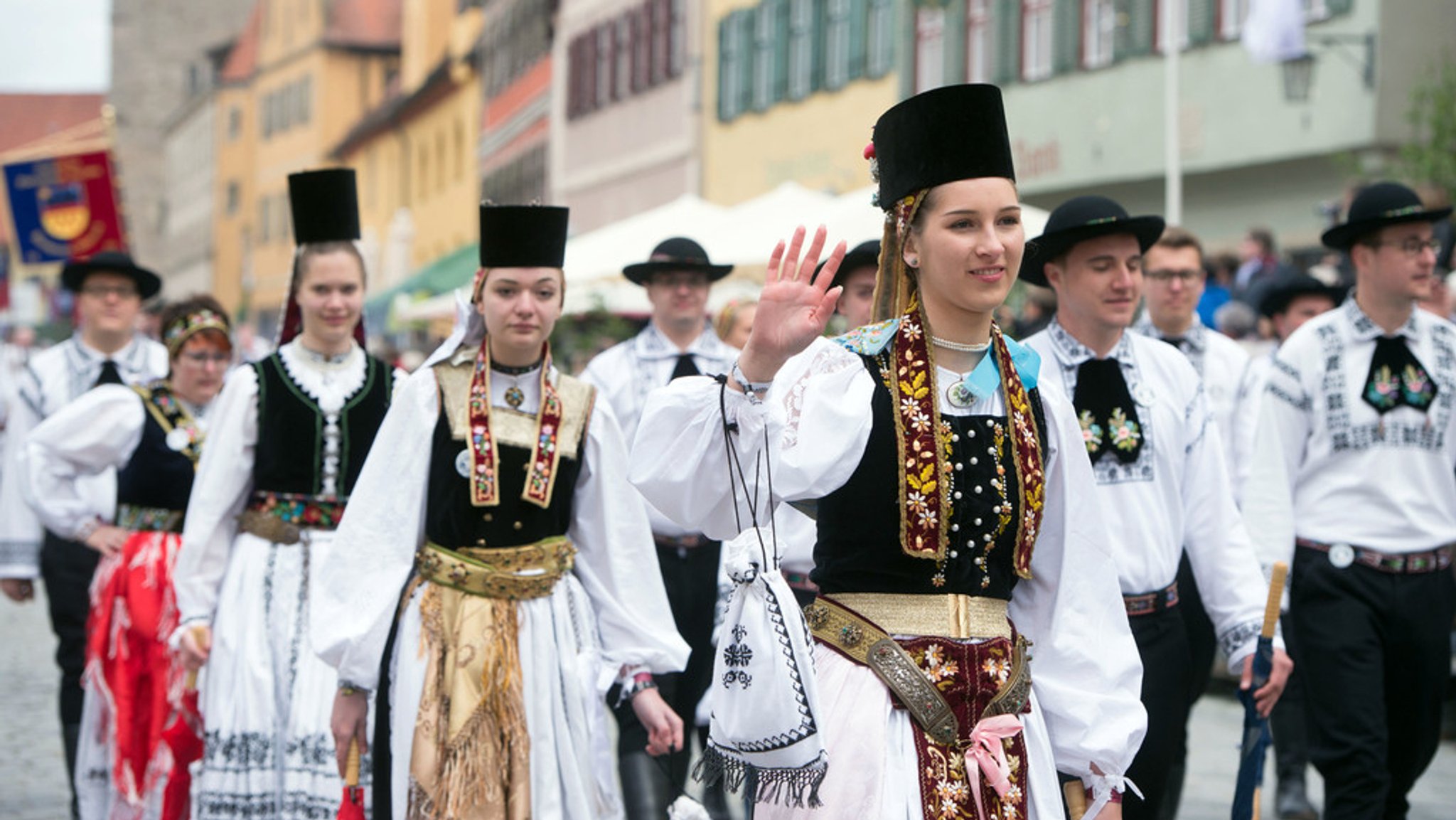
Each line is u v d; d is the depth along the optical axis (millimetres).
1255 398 7535
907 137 3971
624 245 14117
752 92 30328
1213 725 10234
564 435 5441
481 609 5242
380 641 5152
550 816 5234
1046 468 4168
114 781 7094
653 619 5551
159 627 7137
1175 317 7586
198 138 88312
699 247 8648
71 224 15844
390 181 60406
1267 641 5352
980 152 3926
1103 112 23578
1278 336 10555
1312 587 6621
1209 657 6750
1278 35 18438
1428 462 6609
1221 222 22547
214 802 6070
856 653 3936
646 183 35062
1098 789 4164
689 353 8672
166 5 99125
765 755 3781
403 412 5301
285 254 76438
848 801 3840
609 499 5531
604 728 5457
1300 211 21359
